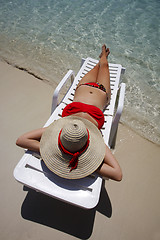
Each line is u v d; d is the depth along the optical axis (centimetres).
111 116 285
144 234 231
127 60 473
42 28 547
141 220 242
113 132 290
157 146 320
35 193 252
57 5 636
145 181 278
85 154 192
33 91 386
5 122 328
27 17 581
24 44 496
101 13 609
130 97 394
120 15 604
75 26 559
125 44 512
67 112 252
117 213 245
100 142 213
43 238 219
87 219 236
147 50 498
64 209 242
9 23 557
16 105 356
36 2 646
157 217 246
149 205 255
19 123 329
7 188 253
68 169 191
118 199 257
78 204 188
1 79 402
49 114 348
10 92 378
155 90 409
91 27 557
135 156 305
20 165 210
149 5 650
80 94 277
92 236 224
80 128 179
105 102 287
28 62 448
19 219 230
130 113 365
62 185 202
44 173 209
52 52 480
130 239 226
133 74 441
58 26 556
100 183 204
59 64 452
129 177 280
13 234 219
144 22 581
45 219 232
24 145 213
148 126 346
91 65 375
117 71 364
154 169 292
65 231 226
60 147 189
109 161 208
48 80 412
